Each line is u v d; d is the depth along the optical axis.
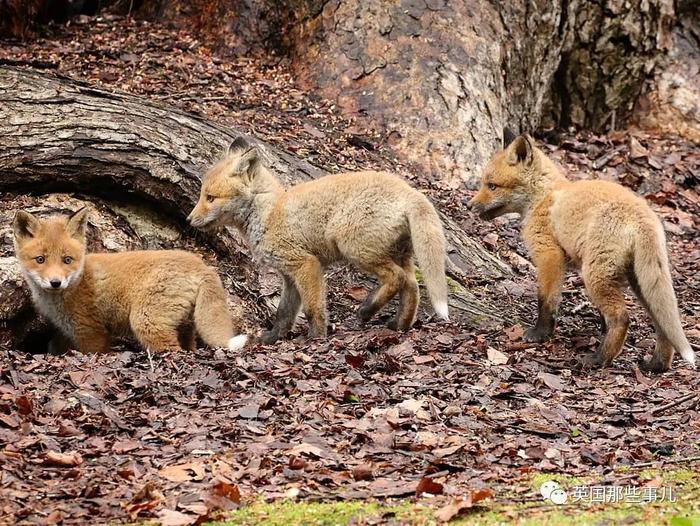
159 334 11.80
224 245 14.54
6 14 19.77
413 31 19.77
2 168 14.30
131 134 14.59
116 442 8.41
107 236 14.24
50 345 12.95
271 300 14.05
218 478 7.51
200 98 18.34
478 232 16.33
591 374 11.34
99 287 12.14
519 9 20.84
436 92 18.94
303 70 19.98
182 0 21.64
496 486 7.73
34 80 15.20
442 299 11.89
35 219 12.01
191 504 7.16
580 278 15.78
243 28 20.83
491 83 19.64
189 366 10.53
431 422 9.14
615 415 9.69
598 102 22.78
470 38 19.80
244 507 7.20
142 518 6.97
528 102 21.44
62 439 8.45
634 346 12.74
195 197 14.54
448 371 10.74
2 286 12.68
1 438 8.23
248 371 10.34
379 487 7.61
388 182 12.30
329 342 11.73
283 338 12.88
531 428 9.15
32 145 14.34
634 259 11.43
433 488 7.48
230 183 12.84
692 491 7.55
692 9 22.95
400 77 19.20
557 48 21.97
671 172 20.42
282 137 17.41
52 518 6.85
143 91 18.19
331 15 20.17
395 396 9.77
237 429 8.73
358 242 12.26
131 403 9.47
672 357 11.70
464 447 8.46
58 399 9.25
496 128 19.28
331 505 7.20
